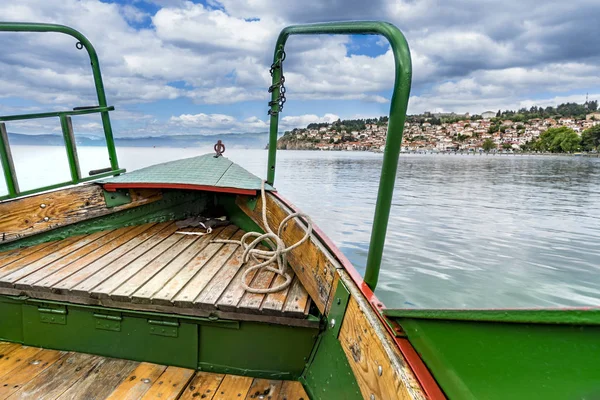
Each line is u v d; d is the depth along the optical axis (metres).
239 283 1.86
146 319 1.71
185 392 1.57
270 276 1.98
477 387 0.73
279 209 2.38
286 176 29.31
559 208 16.78
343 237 10.48
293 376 1.68
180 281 1.85
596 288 6.98
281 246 1.99
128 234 2.64
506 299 6.39
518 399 0.65
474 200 18.95
